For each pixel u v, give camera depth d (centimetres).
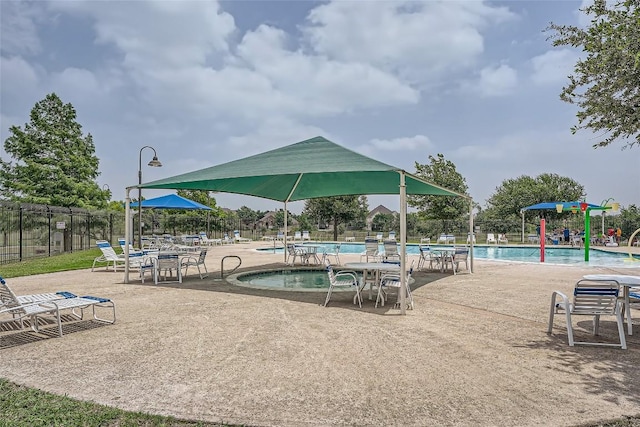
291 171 862
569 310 554
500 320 689
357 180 1384
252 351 518
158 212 3578
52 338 575
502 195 5172
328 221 4094
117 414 339
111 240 2755
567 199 4562
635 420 334
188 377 428
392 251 1501
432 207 3359
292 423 328
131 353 509
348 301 862
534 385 409
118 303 826
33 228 1955
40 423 321
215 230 3744
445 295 932
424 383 413
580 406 361
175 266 1103
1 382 411
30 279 1155
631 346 543
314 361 480
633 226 2914
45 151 2616
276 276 1384
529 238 3275
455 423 329
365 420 333
